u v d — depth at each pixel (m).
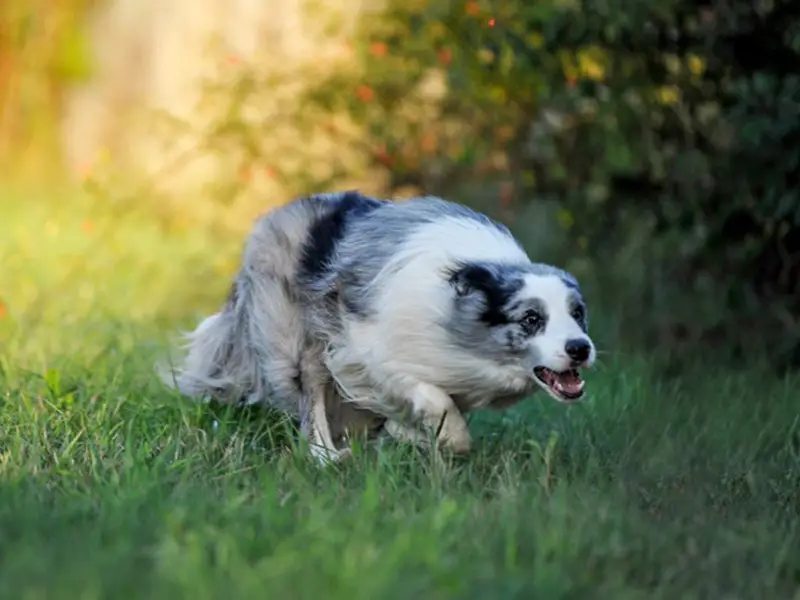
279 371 9.98
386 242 9.58
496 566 6.67
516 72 13.62
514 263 9.34
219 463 8.87
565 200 14.36
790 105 12.05
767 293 13.44
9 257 17.53
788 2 12.36
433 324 9.25
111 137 24.03
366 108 15.17
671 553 7.22
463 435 9.41
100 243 18.78
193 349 10.77
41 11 24.48
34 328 13.70
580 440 10.17
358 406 9.91
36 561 6.21
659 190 13.68
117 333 13.45
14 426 9.62
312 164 16.03
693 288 13.80
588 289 14.55
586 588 6.46
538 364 9.02
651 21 12.80
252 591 5.93
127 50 23.69
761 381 12.64
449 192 15.42
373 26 15.03
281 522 7.19
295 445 9.33
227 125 15.74
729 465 9.51
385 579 6.05
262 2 21.11
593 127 13.70
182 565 6.17
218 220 19.83
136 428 9.76
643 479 8.96
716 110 13.17
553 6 13.08
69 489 7.97
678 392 12.16
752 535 7.72
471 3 13.88
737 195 12.76
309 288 9.83
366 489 7.92
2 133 25.23
